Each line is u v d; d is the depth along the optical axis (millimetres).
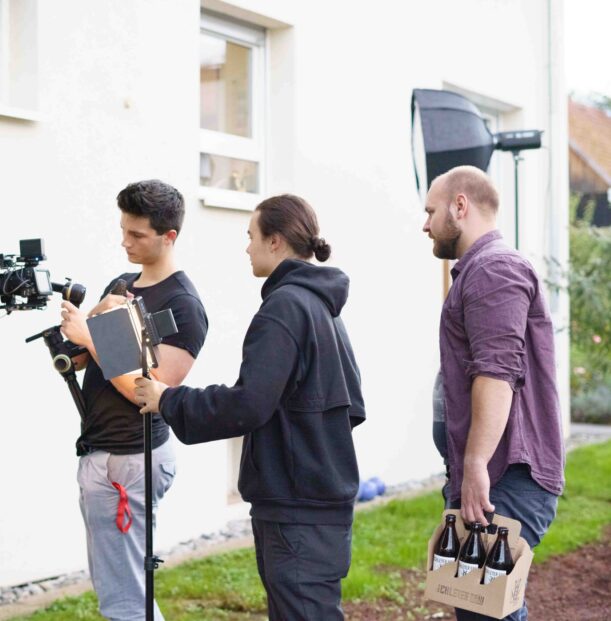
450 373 3029
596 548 5711
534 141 5777
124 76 5289
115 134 5242
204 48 6195
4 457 4699
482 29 8727
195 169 5742
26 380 4781
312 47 6711
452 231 3117
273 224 2887
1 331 4672
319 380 2750
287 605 2729
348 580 4777
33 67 4848
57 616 4273
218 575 4902
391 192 7520
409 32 7707
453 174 3145
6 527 4723
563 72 9922
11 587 4758
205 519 5855
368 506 6730
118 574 3115
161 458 3188
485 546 2871
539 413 3008
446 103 5477
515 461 2934
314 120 6746
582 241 11180
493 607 2783
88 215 5094
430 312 7996
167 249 3205
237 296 6098
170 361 3074
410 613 4500
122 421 3092
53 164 4918
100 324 2732
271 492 2732
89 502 3123
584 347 10844
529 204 9555
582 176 27766
